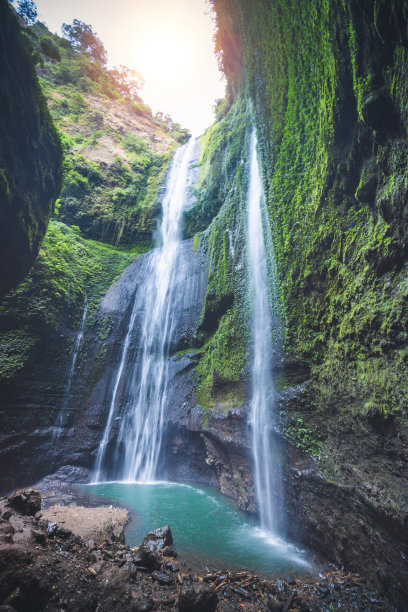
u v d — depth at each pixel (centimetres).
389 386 525
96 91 3341
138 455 1411
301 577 559
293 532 747
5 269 817
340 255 715
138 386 1548
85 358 1495
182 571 544
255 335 1048
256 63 1304
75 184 2206
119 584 402
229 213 1485
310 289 825
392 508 475
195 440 1319
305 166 895
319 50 767
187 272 1716
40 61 766
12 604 319
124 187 2428
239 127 1795
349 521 586
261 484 891
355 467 589
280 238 967
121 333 1639
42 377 1308
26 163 744
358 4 541
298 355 820
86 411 1403
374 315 573
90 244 1944
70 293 1540
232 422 1052
